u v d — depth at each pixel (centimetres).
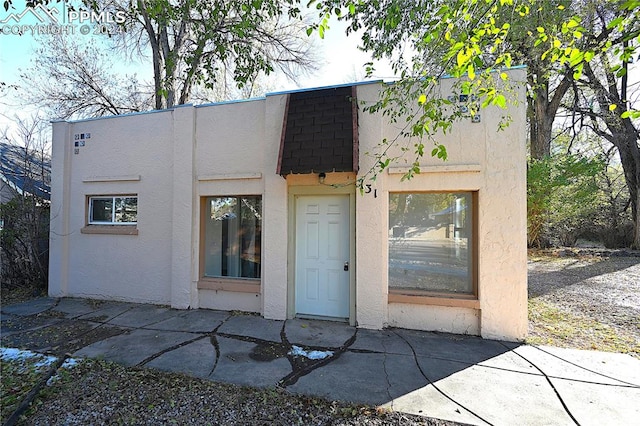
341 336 454
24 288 745
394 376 339
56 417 268
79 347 414
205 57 699
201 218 600
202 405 286
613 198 1584
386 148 475
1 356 387
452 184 471
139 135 645
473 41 302
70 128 697
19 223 736
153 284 622
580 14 723
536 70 726
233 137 579
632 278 852
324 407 284
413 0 470
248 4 558
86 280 670
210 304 585
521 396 301
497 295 450
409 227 505
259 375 340
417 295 484
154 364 365
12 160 830
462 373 346
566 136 1706
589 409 279
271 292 533
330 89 515
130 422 262
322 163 466
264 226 542
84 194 682
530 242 1394
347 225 525
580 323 514
